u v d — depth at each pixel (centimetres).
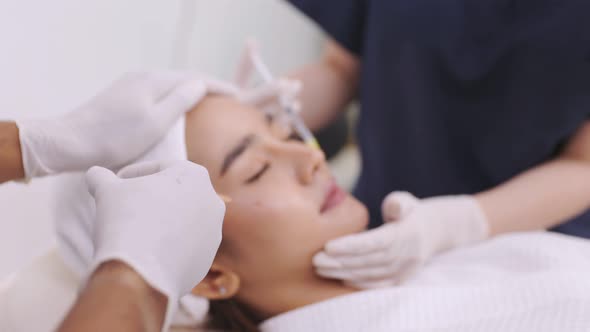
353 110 179
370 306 74
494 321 70
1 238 92
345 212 82
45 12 99
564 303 70
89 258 75
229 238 76
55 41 102
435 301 74
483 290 74
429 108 106
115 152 66
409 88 108
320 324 75
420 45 102
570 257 82
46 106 101
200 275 48
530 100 96
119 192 46
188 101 76
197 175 49
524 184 96
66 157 63
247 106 89
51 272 85
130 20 124
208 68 158
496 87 99
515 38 94
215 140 78
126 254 40
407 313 73
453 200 92
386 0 105
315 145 94
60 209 76
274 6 177
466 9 97
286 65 192
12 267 94
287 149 80
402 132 113
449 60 100
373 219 120
